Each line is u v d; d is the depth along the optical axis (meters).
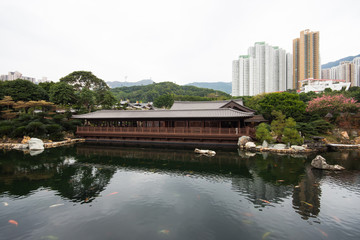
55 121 39.06
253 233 8.33
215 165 19.56
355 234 8.23
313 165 18.56
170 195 12.28
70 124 39.31
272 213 9.96
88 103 53.56
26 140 32.56
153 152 26.62
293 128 28.23
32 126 33.00
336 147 28.78
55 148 30.17
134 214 9.97
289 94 41.66
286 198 11.70
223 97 88.31
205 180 15.09
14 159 22.64
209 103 43.75
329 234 8.23
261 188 13.33
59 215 9.89
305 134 31.38
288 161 20.88
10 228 8.80
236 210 10.30
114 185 14.10
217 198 11.80
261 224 8.98
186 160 21.78
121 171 17.66
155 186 13.88
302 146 26.78
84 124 44.59
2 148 30.48
